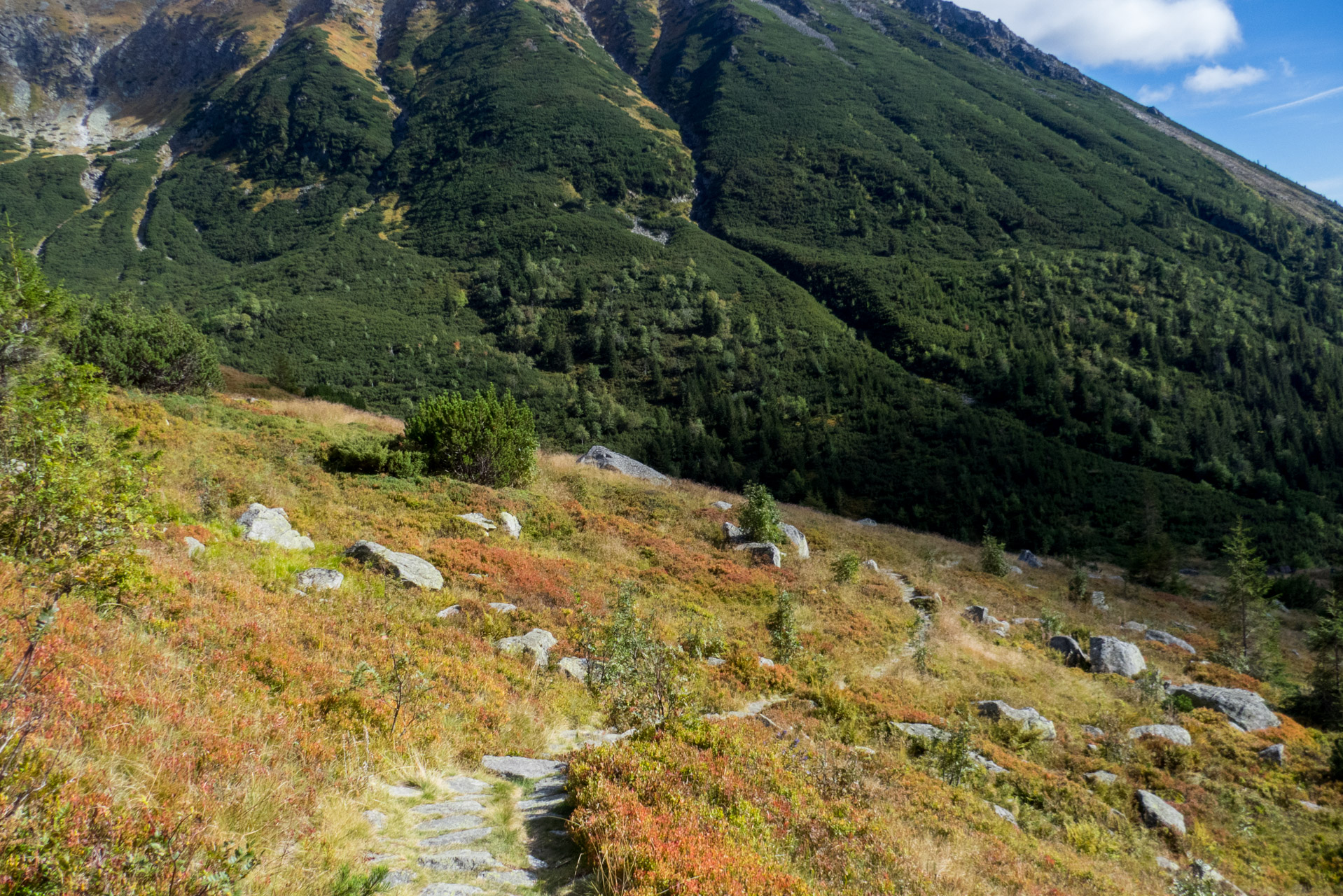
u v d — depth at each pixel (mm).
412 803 5988
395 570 14477
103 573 7355
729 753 7621
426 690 8664
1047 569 47281
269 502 17656
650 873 4223
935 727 15250
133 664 6211
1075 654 24656
